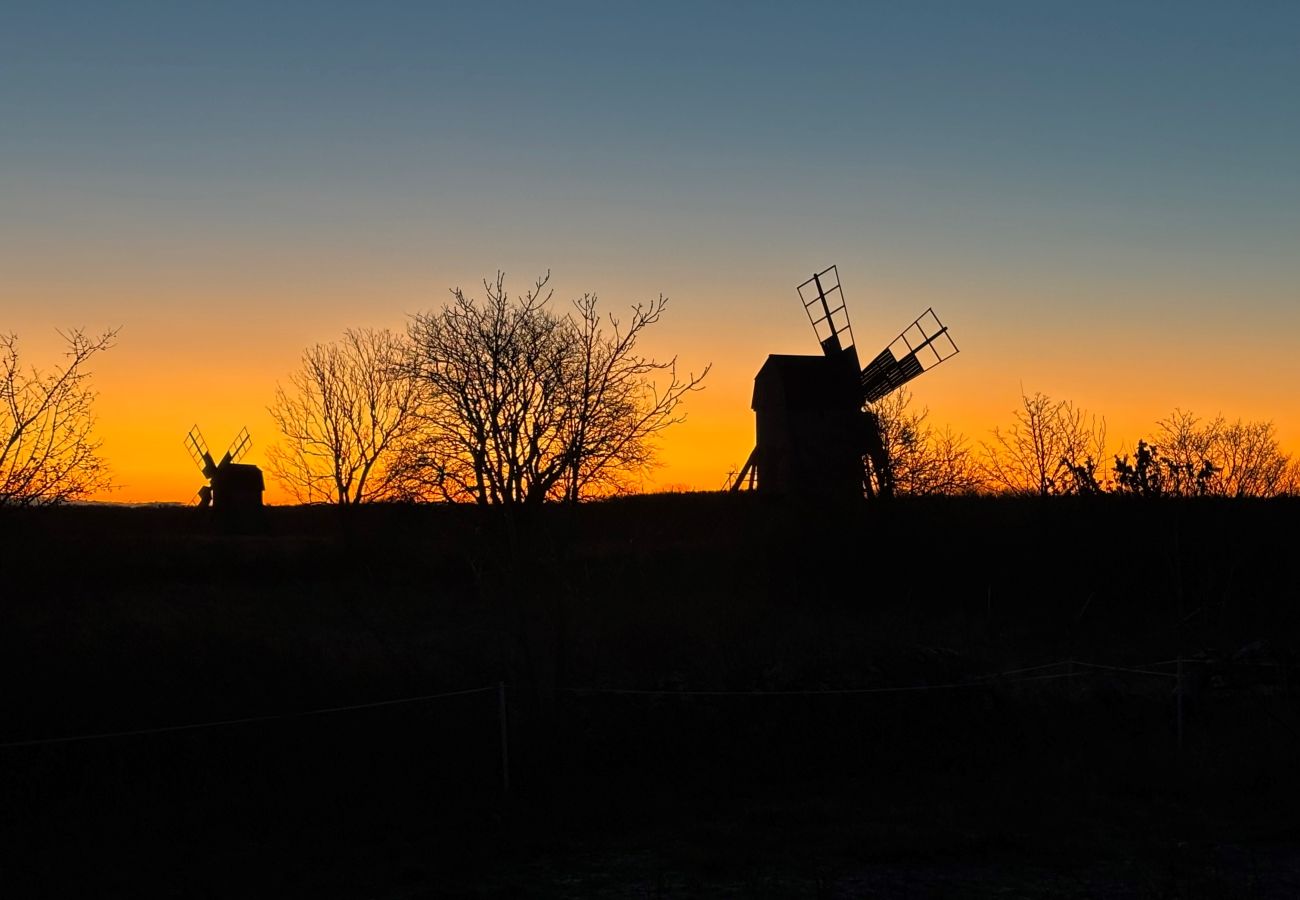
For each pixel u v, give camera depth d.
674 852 13.14
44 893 11.50
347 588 29.86
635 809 15.02
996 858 12.82
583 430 18.77
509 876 12.41
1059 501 37.75
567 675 19.19
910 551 37.28
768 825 14.34
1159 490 35.53
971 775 16.94
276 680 17.73
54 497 18.83
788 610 33.69
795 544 37.56
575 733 17.25
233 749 15.54
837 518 39.28
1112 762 16.81
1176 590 34.12
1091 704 19.61
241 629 22.73
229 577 38.47
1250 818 14.34
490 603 23.19
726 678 18.89
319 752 15.74
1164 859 12.44
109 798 14.35
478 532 19.30
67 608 19.64
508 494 18.62
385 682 18.25
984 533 38.38
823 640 25.69
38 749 14.55
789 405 49.97
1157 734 18.44
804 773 17.20
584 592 21.03
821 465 45.81
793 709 17.98
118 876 12.09
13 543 19.16
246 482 66.19
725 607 29.27
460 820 14.31
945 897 11.35
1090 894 11.39
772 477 50.06
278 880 12.01
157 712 15.75
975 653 26.84
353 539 40.81
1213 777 15.79
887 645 23.75
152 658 17.75
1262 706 19.11
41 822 13.58
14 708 15.13
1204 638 28.94
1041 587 35.75
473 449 18.55
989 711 18.72
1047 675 22.16
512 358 18.59
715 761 17.16
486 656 21.08
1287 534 35.22
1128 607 34.31
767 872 12.40
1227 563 34.38
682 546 35.78
